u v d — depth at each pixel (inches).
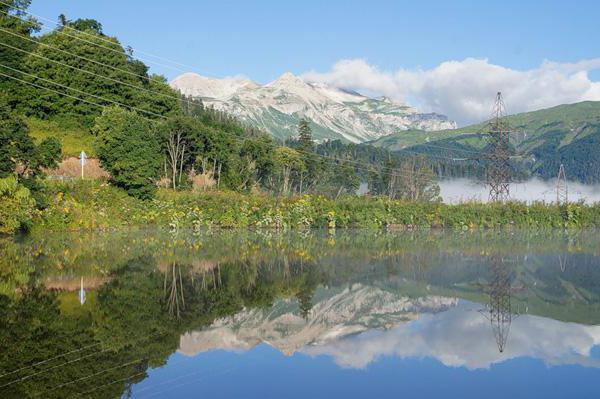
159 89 4065.0
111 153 2460.6
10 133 1873.8
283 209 2795.3
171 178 3110.2
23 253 1523.1
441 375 645.9
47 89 3410.4
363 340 792.9
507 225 3619.6
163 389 574.9
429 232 3068.4
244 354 705.0
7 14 3604.8
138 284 1141.1
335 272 1416.1
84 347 701.3
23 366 624.1
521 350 754.8
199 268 1395.2
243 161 3523.6
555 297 1151.0
